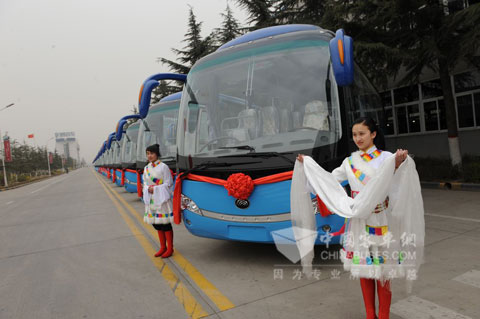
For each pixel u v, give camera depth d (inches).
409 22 328.2
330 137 136.0
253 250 181.9
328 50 152.0
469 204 254.2
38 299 140.6
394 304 109.6
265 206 136.4
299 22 451.5
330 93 142.4
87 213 387.9
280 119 149.0
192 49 760.3
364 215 87.2
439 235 183.6
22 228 325.7
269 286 132.6
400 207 85.8
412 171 84.2
